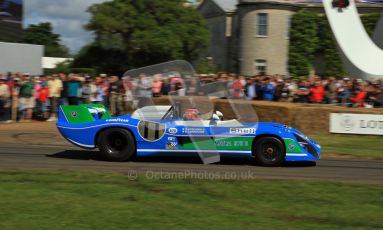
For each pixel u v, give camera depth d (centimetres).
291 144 1037
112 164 1033
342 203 729
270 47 4503
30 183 810
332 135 1638
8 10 3928
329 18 3369
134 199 720
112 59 4775
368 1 4597
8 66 2906
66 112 1106
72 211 641
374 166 1093
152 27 4359
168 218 621
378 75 3184
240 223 611
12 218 604
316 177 941
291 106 1677
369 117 1611
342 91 1984
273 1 4450
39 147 1260
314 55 4516
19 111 1841
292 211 680
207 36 4659
